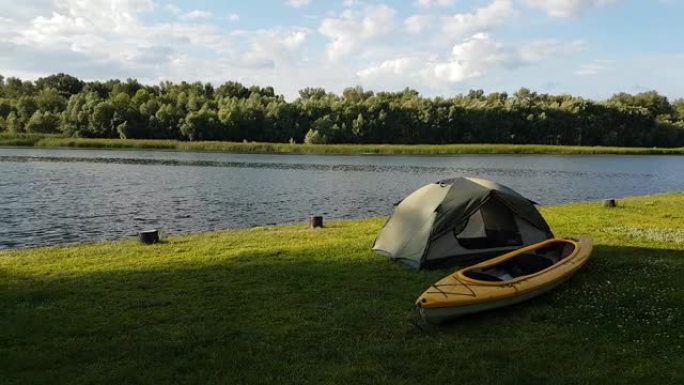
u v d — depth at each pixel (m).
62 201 28.97
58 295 10.17
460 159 73.81
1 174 42.75
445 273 11.58
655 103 127.25
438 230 12.12
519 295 9.09
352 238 15.88
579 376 6.68
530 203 13.34
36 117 102.06
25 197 30.30
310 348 7.68
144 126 101.25
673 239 14.78
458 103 119.69
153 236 15.50
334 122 107.12
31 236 20.27
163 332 8.30
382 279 11.16
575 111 111.25
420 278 11.23
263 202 29.59
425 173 49.97
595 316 8.70
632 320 8.46
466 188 12.74
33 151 74.31
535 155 86.31
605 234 15.81
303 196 32.28
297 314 9.05
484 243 12.95
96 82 147.25
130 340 7.99
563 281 10.18
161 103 110.81
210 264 12.56
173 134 102.12
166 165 54.91
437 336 8.12
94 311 9.25
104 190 33.72
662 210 21.78
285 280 11.13
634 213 20.86
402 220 13.30
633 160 74.69
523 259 11.08
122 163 56.44
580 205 23.83
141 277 11.45
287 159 68.62
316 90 144.25
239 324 8.62
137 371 6.99
